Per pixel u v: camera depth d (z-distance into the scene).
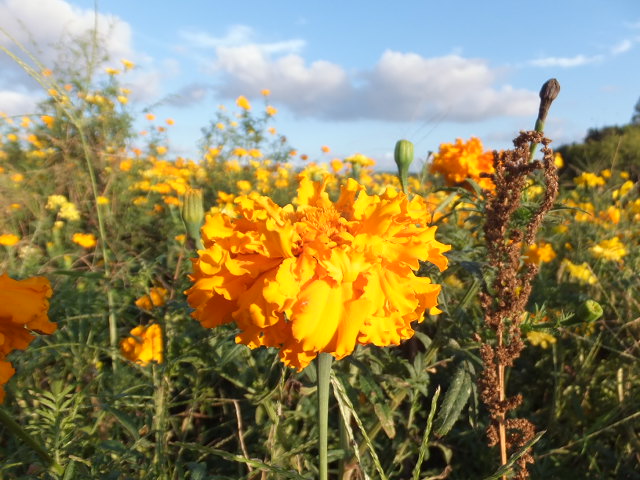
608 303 0.38
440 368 0.31
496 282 0.22
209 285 0.16
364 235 0.16
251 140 1.15
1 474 0.20
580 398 0.33
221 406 0.31
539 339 0.35
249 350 0.28
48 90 0.32
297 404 0.28
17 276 0.40
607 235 0.53
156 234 0.65
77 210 0.63
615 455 0.29
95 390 0.28
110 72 0.84
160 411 0.25
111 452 0.21
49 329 0.16
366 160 0.69
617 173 0.81
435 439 0.30
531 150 0.24
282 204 0.81
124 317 0.33
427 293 0.17
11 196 0.64
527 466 0.28
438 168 0.48
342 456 0.23
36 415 0.24
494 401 0.21
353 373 0.26
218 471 0.26
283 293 0.15
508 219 0.22
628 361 0.34
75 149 0.73
